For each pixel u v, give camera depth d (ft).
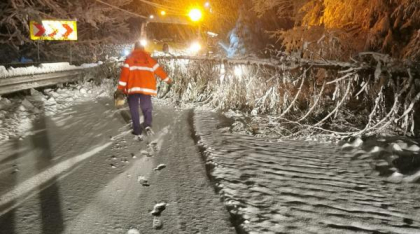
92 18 67.92
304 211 10.75
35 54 66.33
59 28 40.52
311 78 23.59
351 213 10.82
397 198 12.12
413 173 13.87
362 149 17.24
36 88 31.89
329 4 31.27
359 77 21.26
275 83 24.81
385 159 15.56
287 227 9.73
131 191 11.82
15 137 17.66
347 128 20.98
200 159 15.21
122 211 10.46
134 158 15.11
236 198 11.29
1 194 11.32
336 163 15.47
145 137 18.37
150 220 10.02
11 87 26.66
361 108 23.48
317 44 27.12
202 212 10.53
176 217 10.20
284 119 21.90
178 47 41.73
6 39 58.70
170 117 23.41
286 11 53.83
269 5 51.80
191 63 29.78
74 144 16.78
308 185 12.80
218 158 14.98
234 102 26.45
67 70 35.58
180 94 29.68
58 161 14.43
